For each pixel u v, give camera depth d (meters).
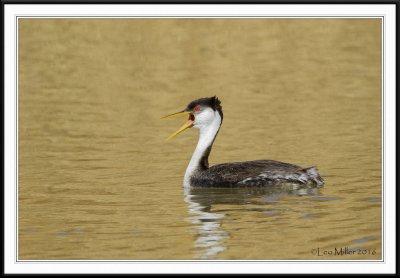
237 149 20.33
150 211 14.52
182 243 12.59
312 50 34.84
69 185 16.69
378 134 21.94
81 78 30.41
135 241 12.72
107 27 37.53
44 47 34.75
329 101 26.73
